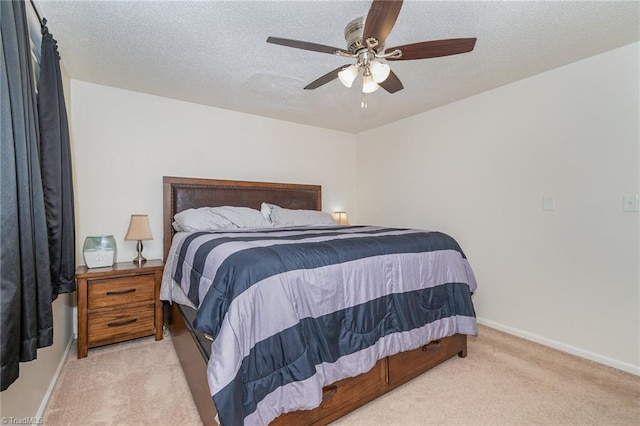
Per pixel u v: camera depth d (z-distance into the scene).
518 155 2.68
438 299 2.00
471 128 3.04
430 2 1.64
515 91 2.69
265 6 1.69
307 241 1.80
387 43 2.03
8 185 1.01
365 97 3.06
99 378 1.95
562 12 1.74
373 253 1.75
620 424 1.54
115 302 2.39
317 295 1.45
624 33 1.95
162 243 3.04
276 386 1.26
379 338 1.66
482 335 2.67
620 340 2.11
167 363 2.15
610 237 2.17
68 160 1.93
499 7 1.69
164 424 1.53
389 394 1.78
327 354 1.42
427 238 2.12
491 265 2.88
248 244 1.66
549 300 2.48
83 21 1.81
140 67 2.42
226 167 3.43
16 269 1.04
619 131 2.12
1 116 1.00
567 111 2.38
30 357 1.15
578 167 2.32
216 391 1.08
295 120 3.84
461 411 1.63
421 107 3.35
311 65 2.39
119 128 2.84
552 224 2.47
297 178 3.98
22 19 1.21
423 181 3.54
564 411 1.63
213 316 1.27
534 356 2.26
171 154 3.10
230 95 3.00
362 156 4.45
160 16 1.77
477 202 2.99
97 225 2.74
